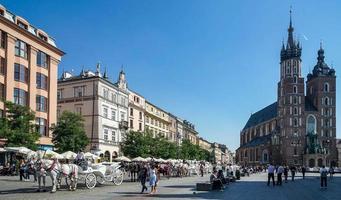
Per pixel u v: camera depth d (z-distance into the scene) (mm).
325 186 42719
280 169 46000
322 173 42875
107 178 37312
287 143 165375
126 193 29844
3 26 55156
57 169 29500
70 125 57375
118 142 85750
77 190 31031
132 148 74688
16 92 57844
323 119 167500
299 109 167250
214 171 42250
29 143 48875
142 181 31109
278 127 177750
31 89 60938
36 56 62781
